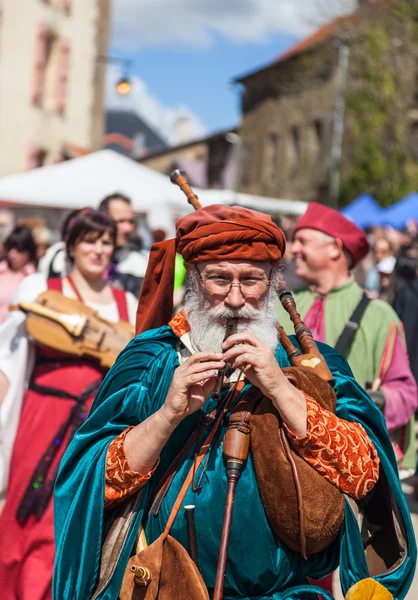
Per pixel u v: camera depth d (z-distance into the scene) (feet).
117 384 8.71
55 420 13.96
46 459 13.70
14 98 83.71
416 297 25.08
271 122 118.73
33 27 84.64
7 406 13.99
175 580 7.95
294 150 114.83
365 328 13.51
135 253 22.02
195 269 8.47
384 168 90.94
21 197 38.09
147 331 9.04
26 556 13.47
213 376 8.09
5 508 13.62
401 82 89.86
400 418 13.35
